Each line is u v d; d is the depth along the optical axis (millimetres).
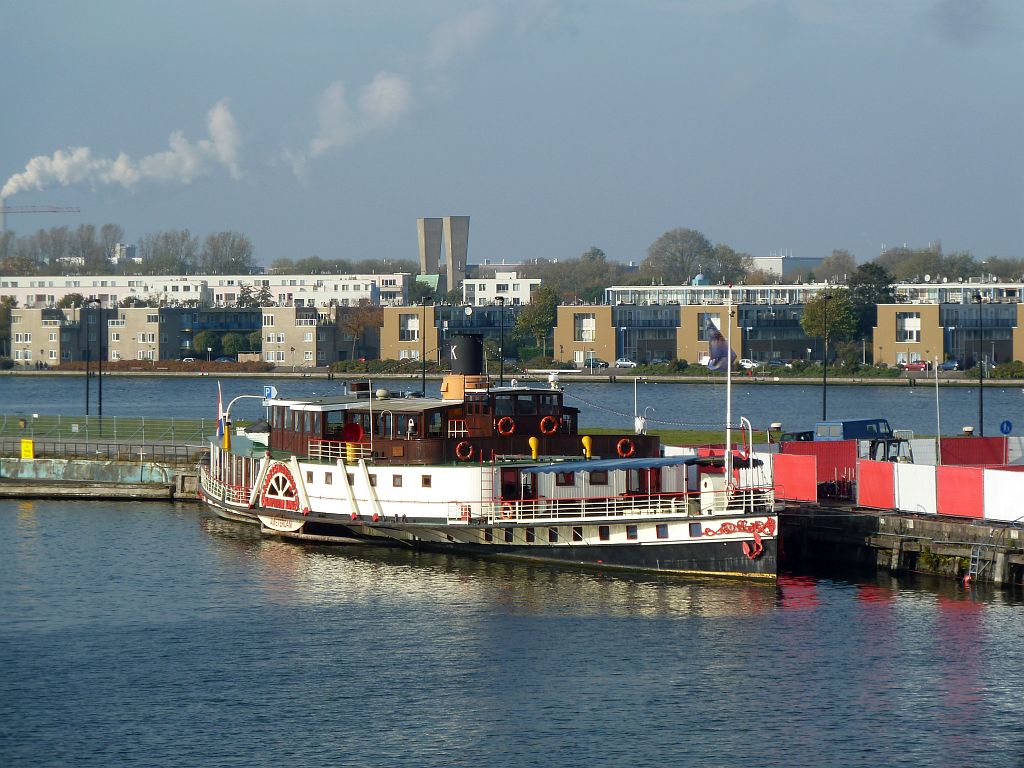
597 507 192250
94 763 134125
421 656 161875
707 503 186375
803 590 186125
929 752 135250
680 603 179375
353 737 139500
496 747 136875
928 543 192500
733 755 134750
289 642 167750
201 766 133250
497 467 196250
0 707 147750
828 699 147500
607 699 148125
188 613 180625
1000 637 165250
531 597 183750
